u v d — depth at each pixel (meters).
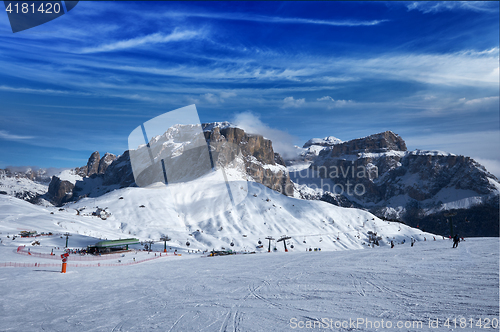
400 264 19.06
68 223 128.12
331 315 8.93
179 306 10.98
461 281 12.57
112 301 12.30
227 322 8.71
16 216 125.00
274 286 14.45
